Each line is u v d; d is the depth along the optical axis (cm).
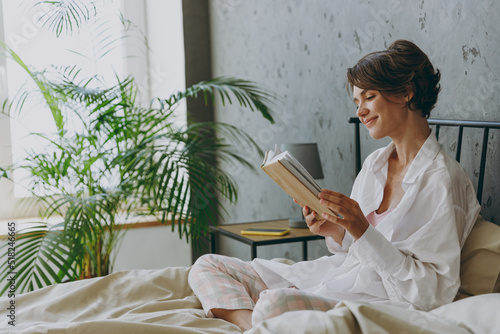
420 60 154
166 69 411
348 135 258
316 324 118
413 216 151
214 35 391
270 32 322
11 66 379
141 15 415
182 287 194
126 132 306
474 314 122
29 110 359
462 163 193
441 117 204
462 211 151
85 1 362
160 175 282
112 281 192
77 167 302
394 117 156
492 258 147
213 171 312
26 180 384
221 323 160
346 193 263
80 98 288
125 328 146
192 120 396
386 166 168
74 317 173
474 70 187
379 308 121
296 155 261
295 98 302
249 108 354
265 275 185
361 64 156
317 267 179
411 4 215
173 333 146
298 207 304
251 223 294
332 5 265
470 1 187
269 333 118
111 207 292
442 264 143
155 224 375
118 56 409
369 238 143
